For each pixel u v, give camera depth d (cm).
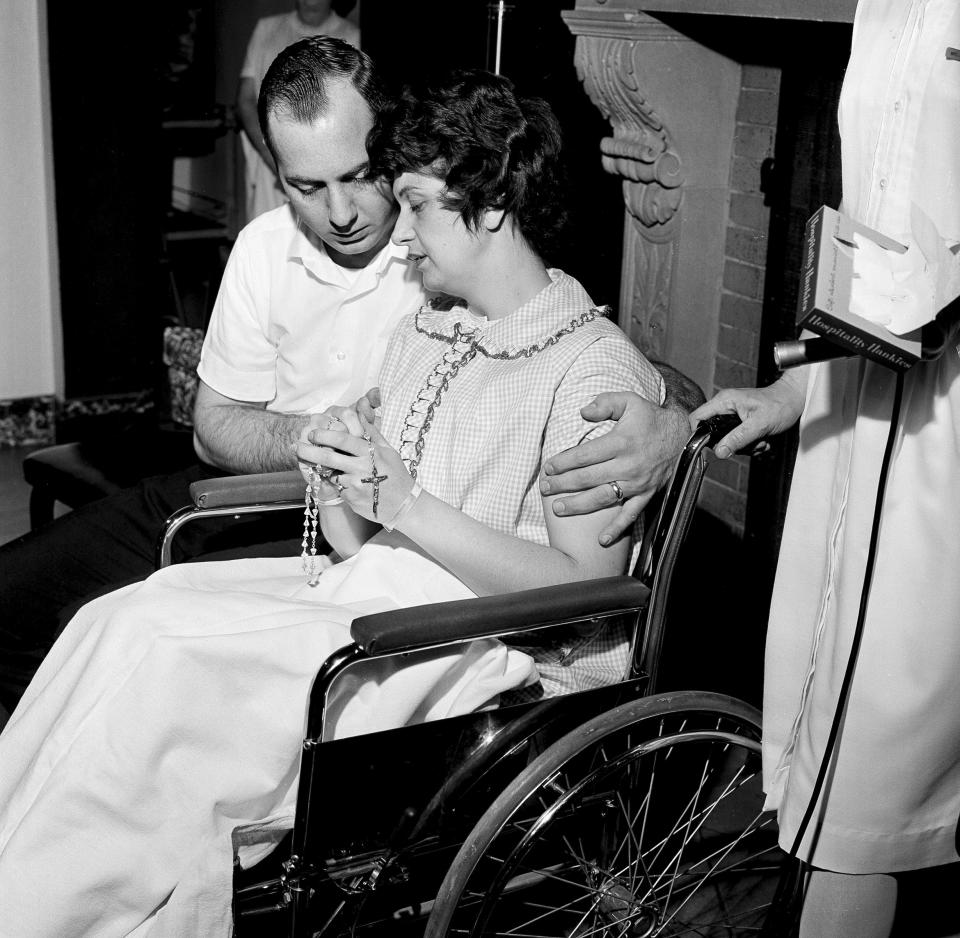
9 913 151
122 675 162
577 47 292
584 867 184
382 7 425
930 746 152
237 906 162
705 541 321
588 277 359
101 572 233
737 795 240
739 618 298
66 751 157
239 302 236
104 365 427
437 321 197
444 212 175
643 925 188
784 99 269
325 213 210
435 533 168
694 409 189
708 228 304
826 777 157
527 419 176
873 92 148
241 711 159
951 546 146
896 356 131
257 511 199
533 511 180
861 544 150
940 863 162
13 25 386
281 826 164
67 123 394
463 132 170
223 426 235
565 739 166
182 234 534
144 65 402
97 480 282
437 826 167
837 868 159
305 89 198
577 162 355
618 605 165
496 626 156
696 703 175
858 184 153
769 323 283
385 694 163
